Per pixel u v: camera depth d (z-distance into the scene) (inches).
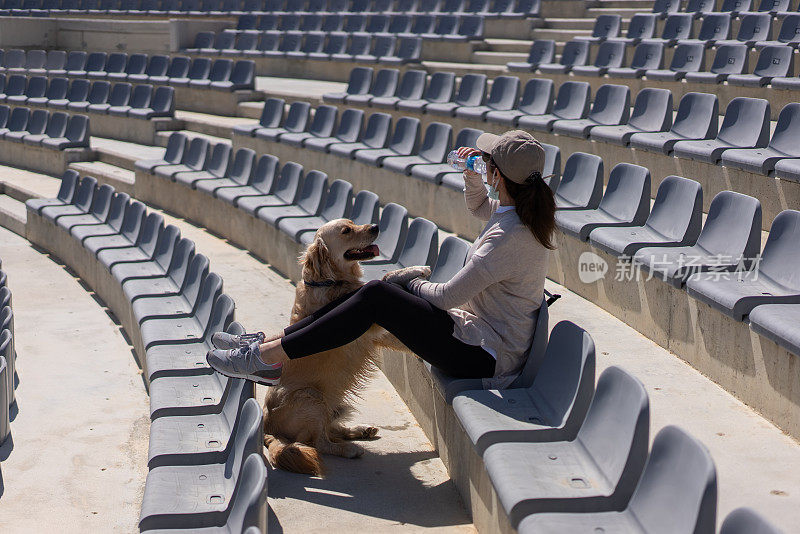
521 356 135.1
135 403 194.4
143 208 288.0
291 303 250.8
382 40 507.2
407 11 574.9
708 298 153.3
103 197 330.0
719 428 137.0
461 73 463.2
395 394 184.9
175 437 142.2
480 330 133.4
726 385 152.2
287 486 140.3
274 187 315.6
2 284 237.0
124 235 296.2
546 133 310.7
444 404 147.6
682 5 453.4
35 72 595.2
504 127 330.0
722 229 176.2
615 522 96.3
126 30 630.5
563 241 215.5
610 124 304.2
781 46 322.3
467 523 129.2
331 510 132.3
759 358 141.9
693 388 153.3
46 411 189.3
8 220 386.0
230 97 492.4
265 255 295.6
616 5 511.5
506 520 111.7
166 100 487.8
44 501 149.6
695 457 86.6
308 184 290.0
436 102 393.7
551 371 127.6
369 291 135.0
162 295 223.0
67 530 140.3
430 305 134.9
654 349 173.3
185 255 235.6
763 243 209.5
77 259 310.5
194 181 343.3
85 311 268.2
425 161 307.3
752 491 116.9
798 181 205.5
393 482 142.9
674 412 143.1
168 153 397.4
